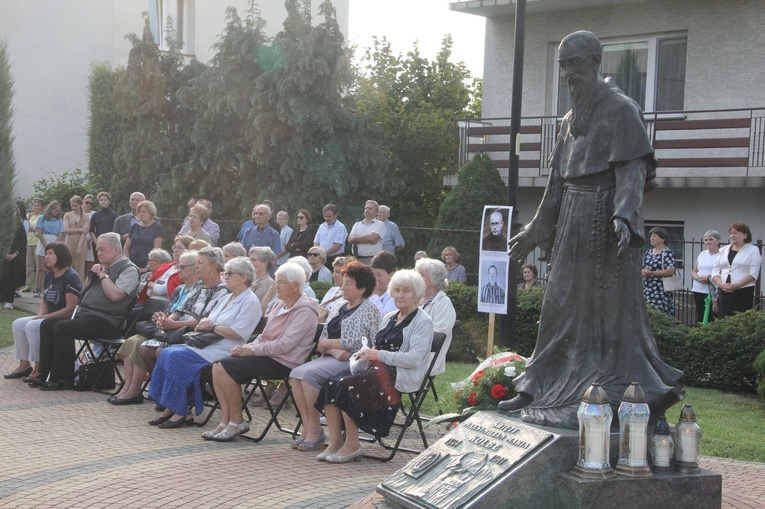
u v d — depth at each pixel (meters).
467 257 16.84
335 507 6.12
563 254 6.08
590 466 5.31
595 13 18.58
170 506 6.12
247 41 20.89
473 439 5.80
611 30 18.45
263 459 7.52
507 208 10.05
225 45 21.19
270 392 9.76
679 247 17.11
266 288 10.16
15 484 6.60
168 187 22.33
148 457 7.48
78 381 10.38
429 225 23.03
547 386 6.06
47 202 23.89
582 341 6.00
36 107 26.14
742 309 11.82
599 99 5.95
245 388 9.81
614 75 18.66
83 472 6.96
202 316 9.36
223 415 8.32
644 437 5.41
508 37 19.67
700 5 17.36
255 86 20.75
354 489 6.61
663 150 17.53
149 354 9.56
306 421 7.92
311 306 8.45
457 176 18.89
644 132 5.79
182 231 14.79
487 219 10.13
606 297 5.93
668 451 5.52
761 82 16.78
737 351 10.62
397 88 26.77
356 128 21.39
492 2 18.64
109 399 9.70
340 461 7.43
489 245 10.13
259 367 8.20
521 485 5.34
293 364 8.29
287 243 15.59
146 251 13.93
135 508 6.05
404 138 23.19
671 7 17.70
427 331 7.57
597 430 5.31
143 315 10.41
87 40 26.31
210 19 27.56
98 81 25.45
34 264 20.12
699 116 17.41
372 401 7.41
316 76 20.64
